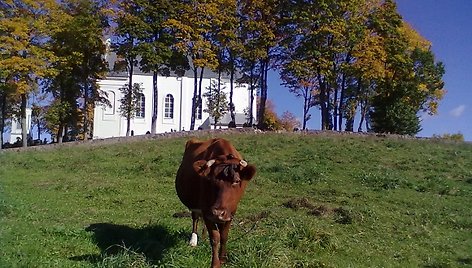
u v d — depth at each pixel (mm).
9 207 14656
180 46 47344
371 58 47656
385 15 49844
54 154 33062
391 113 51812
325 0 46438
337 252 11930
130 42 48156
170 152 30766
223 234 9312
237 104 75500
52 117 51594
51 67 45625
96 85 51969
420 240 13852
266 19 48938
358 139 34656
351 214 15758
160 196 19219
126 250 9938
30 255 9867
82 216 14953
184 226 13453
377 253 12352
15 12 43938
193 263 9633
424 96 55906
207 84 75750
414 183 21562
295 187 21156
